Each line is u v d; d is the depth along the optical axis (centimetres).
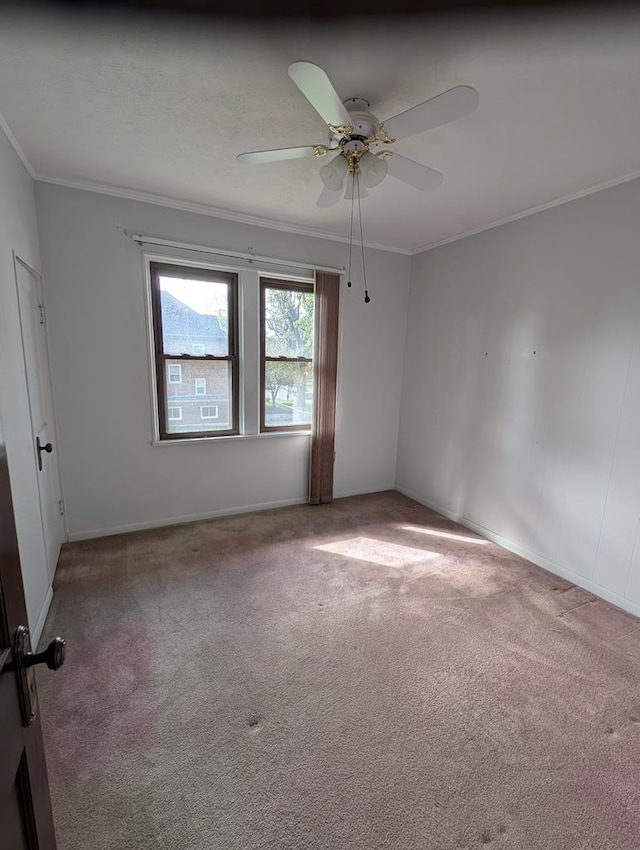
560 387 260
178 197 270
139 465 302
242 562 268
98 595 226
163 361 303
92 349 272
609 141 186
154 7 116
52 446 245
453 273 341
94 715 151
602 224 232
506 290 294
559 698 165
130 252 273
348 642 194
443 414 360
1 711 56
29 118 177
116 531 302
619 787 131
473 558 285
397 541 308
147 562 263
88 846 111
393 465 427
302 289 348
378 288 376
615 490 232
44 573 214
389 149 196
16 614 65
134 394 291
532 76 144
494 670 180
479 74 144
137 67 144
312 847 112
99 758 135
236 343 328
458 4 113
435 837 116
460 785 130
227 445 334
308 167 223
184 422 319
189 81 151
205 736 144
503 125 175
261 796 125
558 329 260
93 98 162
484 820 120
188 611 214
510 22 120
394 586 245
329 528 327
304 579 249
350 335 370
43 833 72
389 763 137
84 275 262
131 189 259
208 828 116
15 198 199
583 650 194
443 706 160
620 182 222
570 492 257
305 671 176
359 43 130
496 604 230
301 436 368
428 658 186
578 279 246
